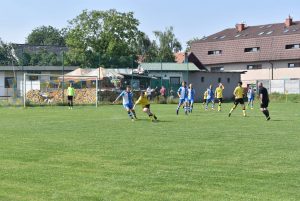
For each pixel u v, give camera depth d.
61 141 16.28
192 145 15.19
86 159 12.54
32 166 11.57
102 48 77.75
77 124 23.22
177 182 9.84
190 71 65.94
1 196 8.83
